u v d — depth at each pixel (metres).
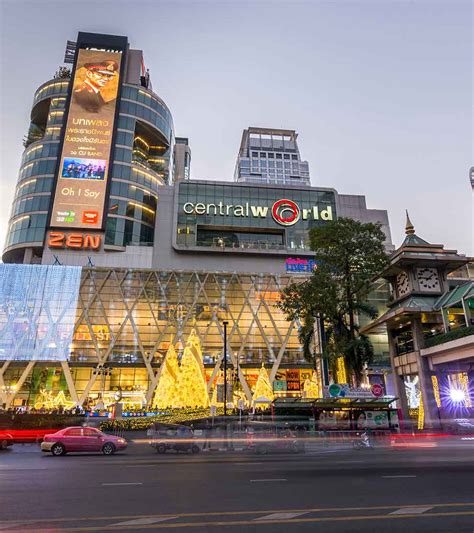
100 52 92.88
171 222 82.38
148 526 7.36
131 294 75.06
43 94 92.94
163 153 102.75
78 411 50.56
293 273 80.75
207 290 77.69
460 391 31.56
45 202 80.94
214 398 60.09
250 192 86.38
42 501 9.36
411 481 11.94
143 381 71.38
